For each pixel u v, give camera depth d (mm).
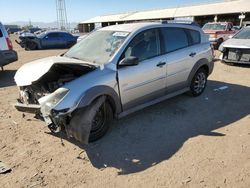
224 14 37000
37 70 4012
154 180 3201
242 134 4305
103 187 3100
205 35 6195
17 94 6840
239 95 6363
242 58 9406
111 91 4090
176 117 5020
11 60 9445
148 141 4137
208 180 3178
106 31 5051
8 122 4926
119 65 4199
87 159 3674
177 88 5504
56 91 3727
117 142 4113
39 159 3682
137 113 5203
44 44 22281
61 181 3219
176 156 3697
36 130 4570
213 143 4023
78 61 4281
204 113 5219
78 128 3633
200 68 6051
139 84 4551
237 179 3188
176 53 5254
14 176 3318
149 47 4785
